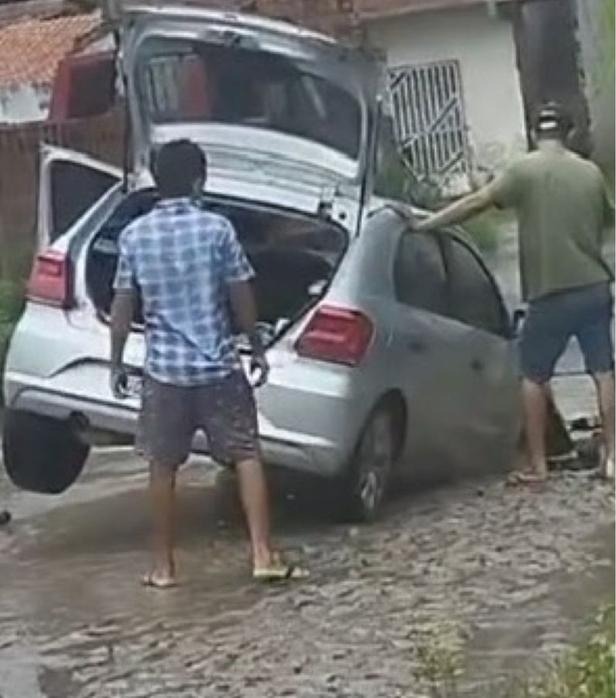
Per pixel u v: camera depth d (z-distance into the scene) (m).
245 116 21.19
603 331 21.02
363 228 20.47
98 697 14.55
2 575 18.81
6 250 37.25
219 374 17.64
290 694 14.23
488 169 55.12
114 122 34.28
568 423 24.17
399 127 56.66
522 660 14.37
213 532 20.16
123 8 23.33
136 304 18.53
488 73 55.88
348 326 19.47
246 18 20.30
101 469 24.28
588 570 17.34
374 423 19.98
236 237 18.98
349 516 20.05
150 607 17.14
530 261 20.94
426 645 14.77
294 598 17.09
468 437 22.31
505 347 23.06
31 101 50.62
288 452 19.38
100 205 20.67
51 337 20.00
